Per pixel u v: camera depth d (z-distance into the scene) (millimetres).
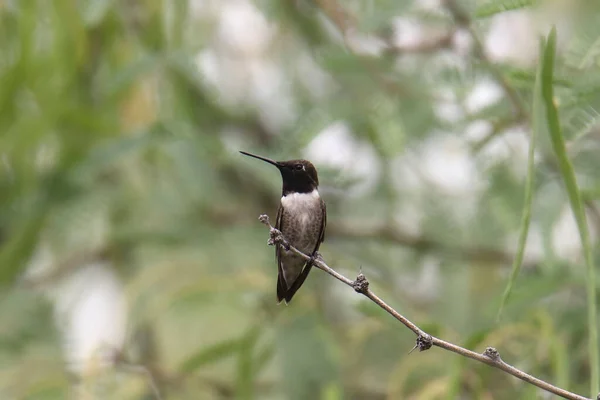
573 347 9328
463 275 11305
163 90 11180
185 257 11852
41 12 10844
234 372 10328
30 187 10734
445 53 8922
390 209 11719
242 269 11375
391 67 9414
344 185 9812
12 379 10344
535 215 9047
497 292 10141
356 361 11008
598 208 9750
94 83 11383
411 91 9391
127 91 11320
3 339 10680
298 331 9750
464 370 8992
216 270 11625
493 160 9570
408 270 12016
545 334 8500
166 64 10320
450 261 11242
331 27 11492
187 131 10516
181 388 10086
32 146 10812
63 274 11688
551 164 9008
